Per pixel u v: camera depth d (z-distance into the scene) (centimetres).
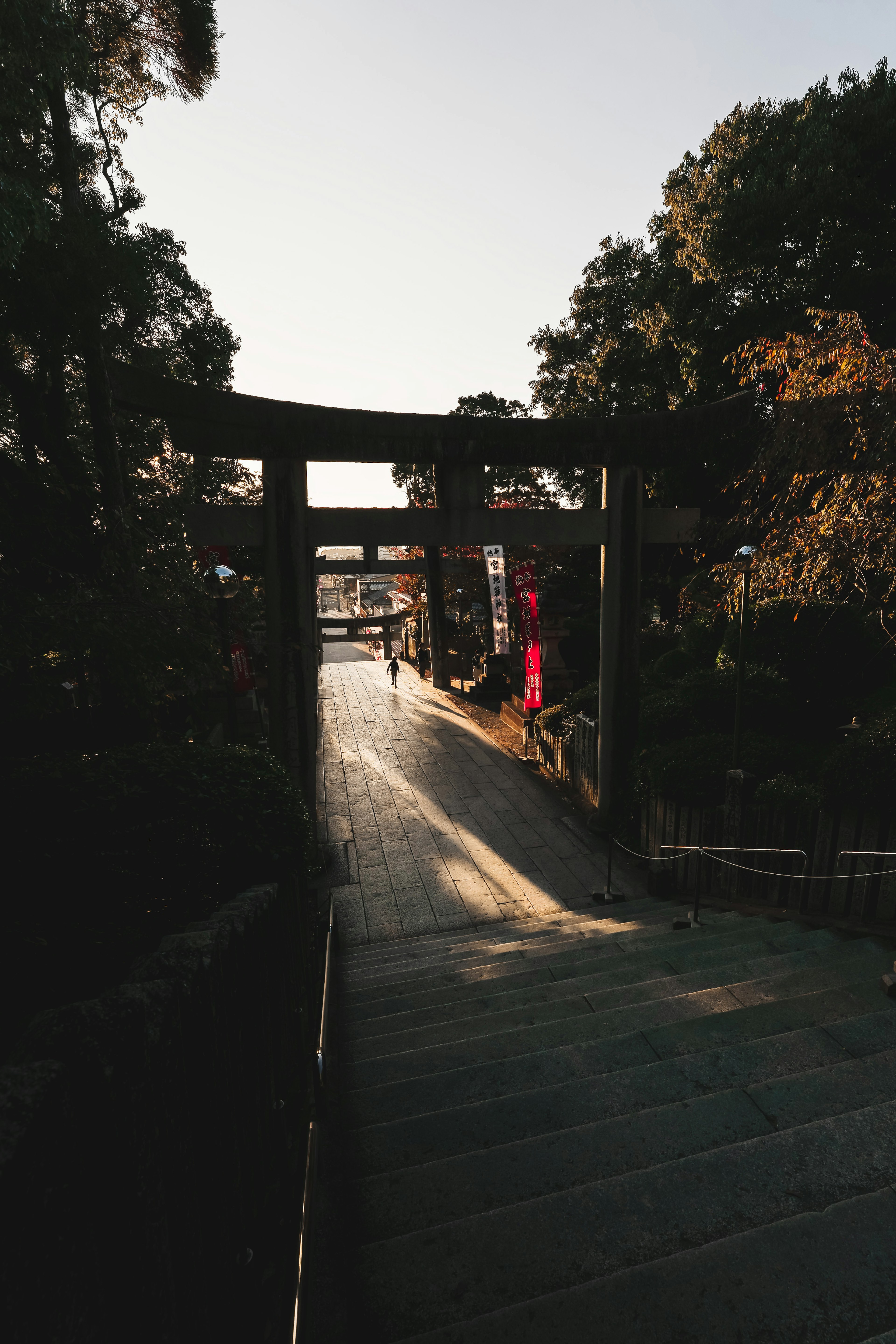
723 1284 217
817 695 1340
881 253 1509
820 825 688
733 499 1593
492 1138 331
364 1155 323
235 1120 208
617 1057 402
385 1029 512
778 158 1603
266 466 1057
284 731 1113
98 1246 110
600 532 1186
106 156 1149
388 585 7838
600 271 2338
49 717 659
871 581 763
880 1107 310
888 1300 209
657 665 1650
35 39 600
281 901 389
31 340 872
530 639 1714
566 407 2542
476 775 1648
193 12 1055
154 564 879
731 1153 286
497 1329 206
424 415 1094
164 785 485
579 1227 255
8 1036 346
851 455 686
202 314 1492
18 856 439
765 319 1659
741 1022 425
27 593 541
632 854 1133
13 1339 81
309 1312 201
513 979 600
